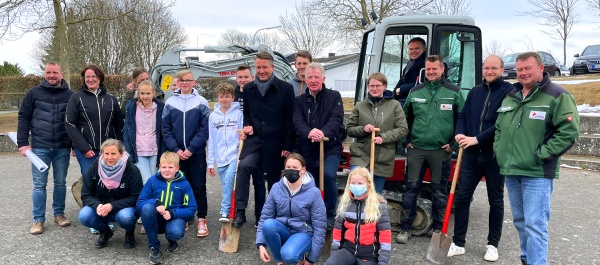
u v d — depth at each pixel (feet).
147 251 13.50
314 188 11.68
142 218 12.25
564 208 18.72
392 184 16.62
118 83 62.18
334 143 13.66
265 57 13.60
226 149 14.70
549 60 56.34
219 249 13.52
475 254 13.32
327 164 13.42
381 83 13.85
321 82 13.41
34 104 14.73
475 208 18.80
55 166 15.35
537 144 10.62
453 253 13.15
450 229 15.56
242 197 13.58
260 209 14.94
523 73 10.66
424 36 16.51
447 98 13.58
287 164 11.57
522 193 11.23
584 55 55.72
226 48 24.82
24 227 15.49
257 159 13.91
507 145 11.10
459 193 12.97
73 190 16.97
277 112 13.84
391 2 56.54
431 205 14.78
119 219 12.97
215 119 14.87
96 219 13.15
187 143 14.76
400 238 14.15
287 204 11.62
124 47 79.82
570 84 44.06
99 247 13.64
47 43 81.71
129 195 13.64
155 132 15.10
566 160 28.27
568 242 14.46
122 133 15.51
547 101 10.48
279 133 13.93
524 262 11.73
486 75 12.34
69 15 47.52
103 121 14.73
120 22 71.41
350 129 14.21
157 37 85.76
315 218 11.55
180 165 14.97
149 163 15.12
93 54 78.43
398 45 16.69
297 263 11.59
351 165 14.20
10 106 59.00
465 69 15.89
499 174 12.43
